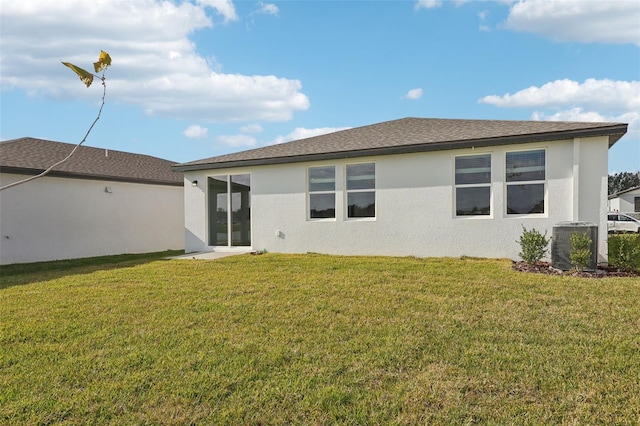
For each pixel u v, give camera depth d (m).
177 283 6.92
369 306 5.11
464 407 2.69
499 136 8.42
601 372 3.14
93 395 2.87
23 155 12.44
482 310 4.86
